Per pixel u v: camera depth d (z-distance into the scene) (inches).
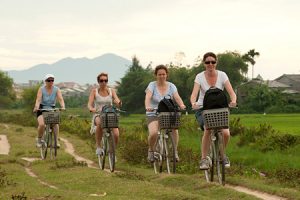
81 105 5447.8
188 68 4220.0
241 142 889.5
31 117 2100.1
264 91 3742.6
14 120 2139.5
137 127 1256.2
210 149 443.8
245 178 483.5
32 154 768.3
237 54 4328.3
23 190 426.6
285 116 2687.0
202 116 438.6
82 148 866.8
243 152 807.7
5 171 561.9
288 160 687.7
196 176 483.2
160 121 496.1
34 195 399.2
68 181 481.1
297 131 1202.6
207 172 455.2
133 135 999.6
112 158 542.6
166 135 506.3
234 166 617.9
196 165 612.4
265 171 621.6
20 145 910.4
